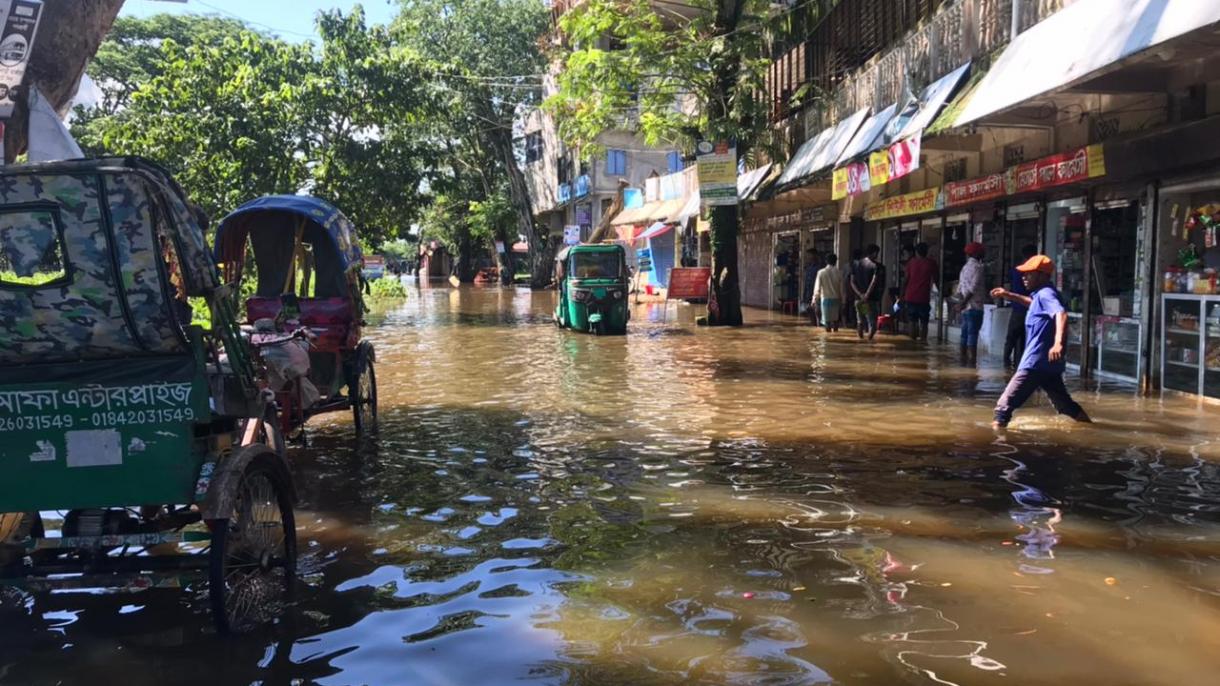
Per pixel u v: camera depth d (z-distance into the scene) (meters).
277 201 8.20
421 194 26.23
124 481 3.96
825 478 6.37
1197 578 4.37
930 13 14.32
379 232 26.31
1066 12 9.32
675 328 19.58
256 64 22.98
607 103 20.12
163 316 3.80
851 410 9.10
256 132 22.03
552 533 5.21
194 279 4.06
